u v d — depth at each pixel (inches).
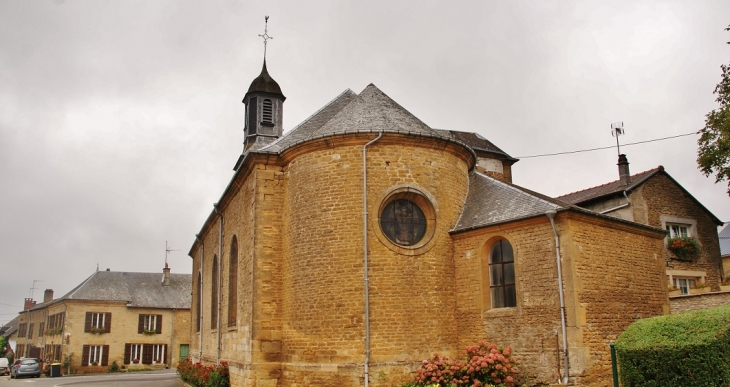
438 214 603.8
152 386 1027.3
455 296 597.3
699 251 869.8
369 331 553.0
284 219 634.8
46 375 1688.0
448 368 540.4
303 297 586.9
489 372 526.9
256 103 983.6
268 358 598.9
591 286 531.2
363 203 580.7
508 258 573.6
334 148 601.0
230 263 784.3
